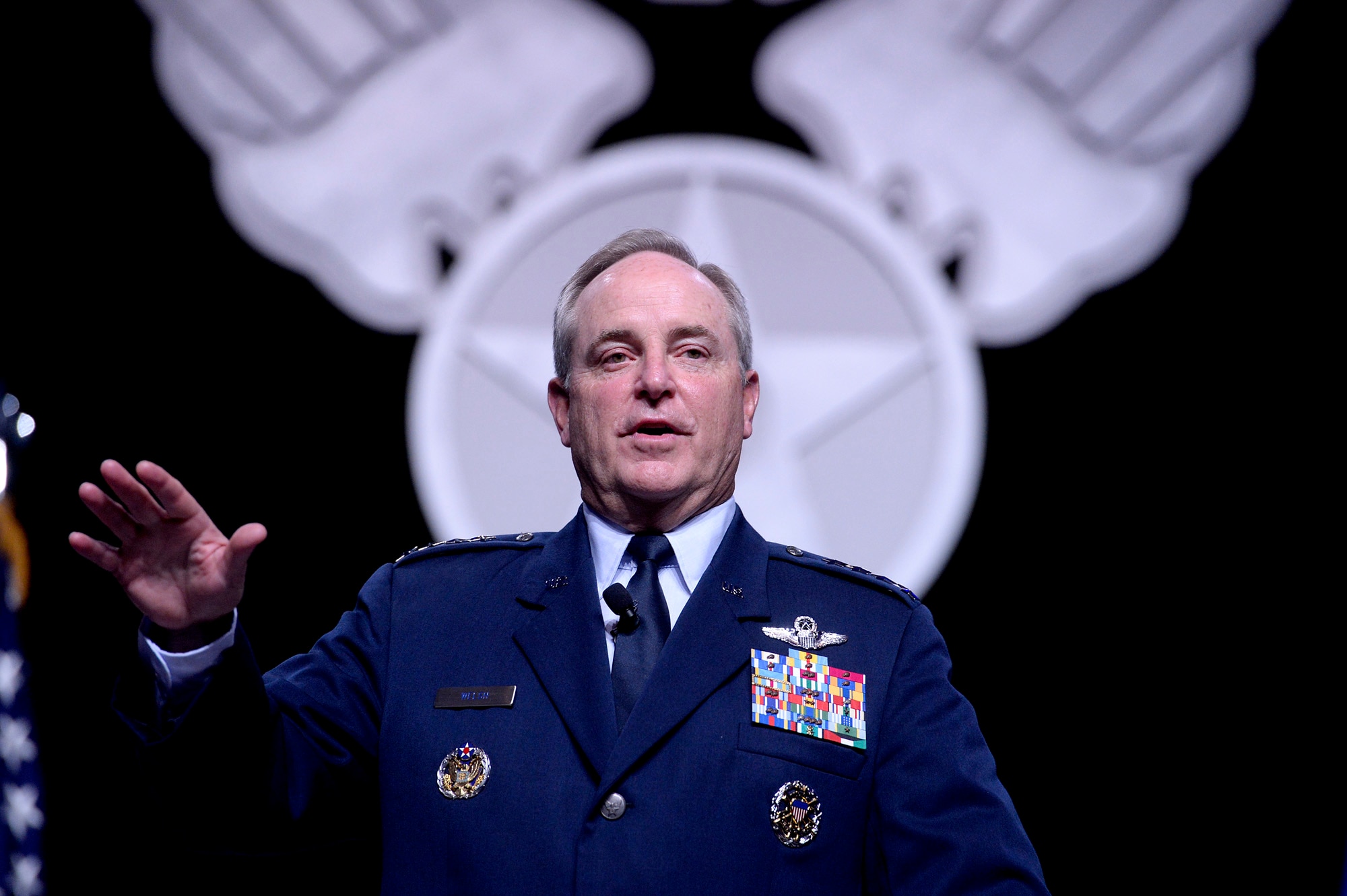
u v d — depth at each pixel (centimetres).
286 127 755
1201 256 739
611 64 767
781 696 304
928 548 721
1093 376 734
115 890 676
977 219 752
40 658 693
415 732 306
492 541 356
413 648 324
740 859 283
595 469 334
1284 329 728
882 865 298
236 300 738
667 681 301
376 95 762
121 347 727
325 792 305
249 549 265
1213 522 716
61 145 737
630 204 756
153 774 283
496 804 291
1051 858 696
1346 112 739
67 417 717
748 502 727
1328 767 692
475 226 757
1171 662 707
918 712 306
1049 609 716
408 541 726
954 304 743
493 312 748
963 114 759
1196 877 691
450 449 734
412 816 297
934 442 731
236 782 286
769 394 737
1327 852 684
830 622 323
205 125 748
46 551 703
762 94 765
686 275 342
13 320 720
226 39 755
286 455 728
